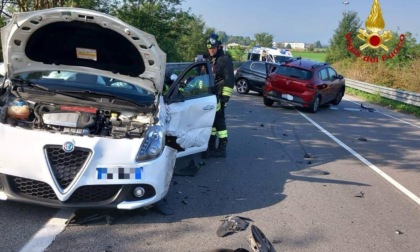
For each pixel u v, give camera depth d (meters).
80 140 4.42
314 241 4.75
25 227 4.33
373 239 4.98
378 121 15.91
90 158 4.36
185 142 6.65
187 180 6.47
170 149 5.06
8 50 5.17
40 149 4.33
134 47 5.10
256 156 8.52
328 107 19.22
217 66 8.03
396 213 5.97
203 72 7.29
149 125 4.93
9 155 4.34
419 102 20.67
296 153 9.17
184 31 34.12
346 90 30.44
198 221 4.94
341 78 19.19
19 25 4.83
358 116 16.92
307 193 6.44
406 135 13.12
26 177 4.30
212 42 8.09
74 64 5.57
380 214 5.86
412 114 20.06
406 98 21.98
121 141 4.59
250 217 5.24
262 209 5.56
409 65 31.77
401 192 7.05
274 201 5.92
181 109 6.32
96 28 4.96
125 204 4.49
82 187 4.35
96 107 5.15
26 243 4.02
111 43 5.16
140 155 4.57
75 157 4.37
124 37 4.98
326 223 5.32
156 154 4.69
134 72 5.48
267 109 16.17
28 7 14.76
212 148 8.04
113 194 4.50
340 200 6.27
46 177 4.27
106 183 4.41
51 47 5.31
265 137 10.60
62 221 4.55
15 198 4.33
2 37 5.05
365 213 5.84
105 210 4.85
